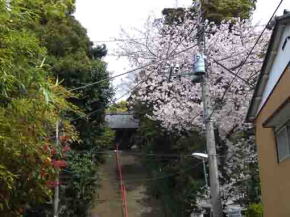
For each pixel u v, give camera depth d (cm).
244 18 2556
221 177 2159
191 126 2330
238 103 2156
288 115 1094
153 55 2566
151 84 2423
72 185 2200
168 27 2534
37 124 804
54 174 920
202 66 1545
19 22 758
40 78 734
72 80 2369
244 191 2088
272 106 1248
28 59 757
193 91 2277
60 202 2148
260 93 1364
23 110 734
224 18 2459
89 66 2420
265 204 1384
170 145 2764
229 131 2188
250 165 2138
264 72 1288
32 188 852
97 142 2434
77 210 2214
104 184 3198
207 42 2211
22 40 716
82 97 2375
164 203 2775
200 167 2377
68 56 2439
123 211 2817
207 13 2500
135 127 4066
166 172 2709
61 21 2488
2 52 680
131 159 3741
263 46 2216
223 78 2177
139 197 3036
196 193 2291
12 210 841
